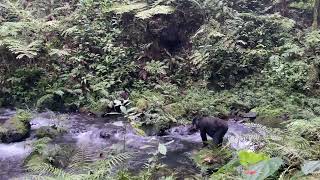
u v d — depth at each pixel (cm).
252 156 179
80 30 1104
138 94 1005
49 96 964
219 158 592
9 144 725
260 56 1073
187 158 652
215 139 668
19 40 1032
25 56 1051
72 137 777
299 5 1329
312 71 995
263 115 887
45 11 1261
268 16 1149
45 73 1042
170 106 931
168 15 1136
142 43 1141
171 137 796
